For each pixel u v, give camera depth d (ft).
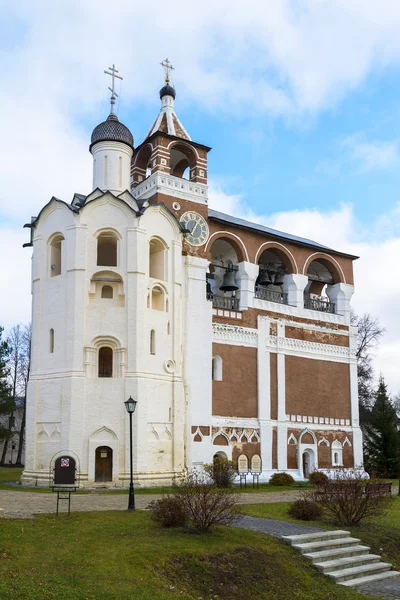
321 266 186.80
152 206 131.03
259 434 148.46
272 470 148.77
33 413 124.16
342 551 66.85
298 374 160.97
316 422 161.79
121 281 124.67
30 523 63.57
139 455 117.91
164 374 126.82
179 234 136.56
